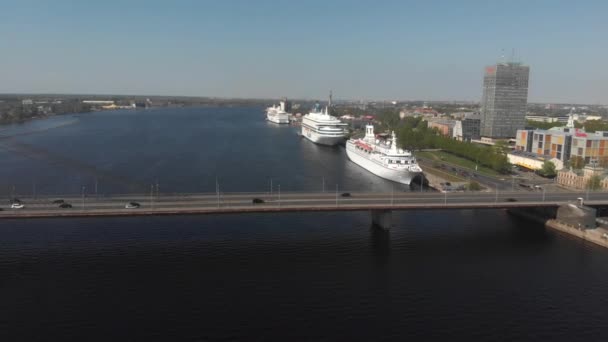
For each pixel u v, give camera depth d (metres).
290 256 121.62
